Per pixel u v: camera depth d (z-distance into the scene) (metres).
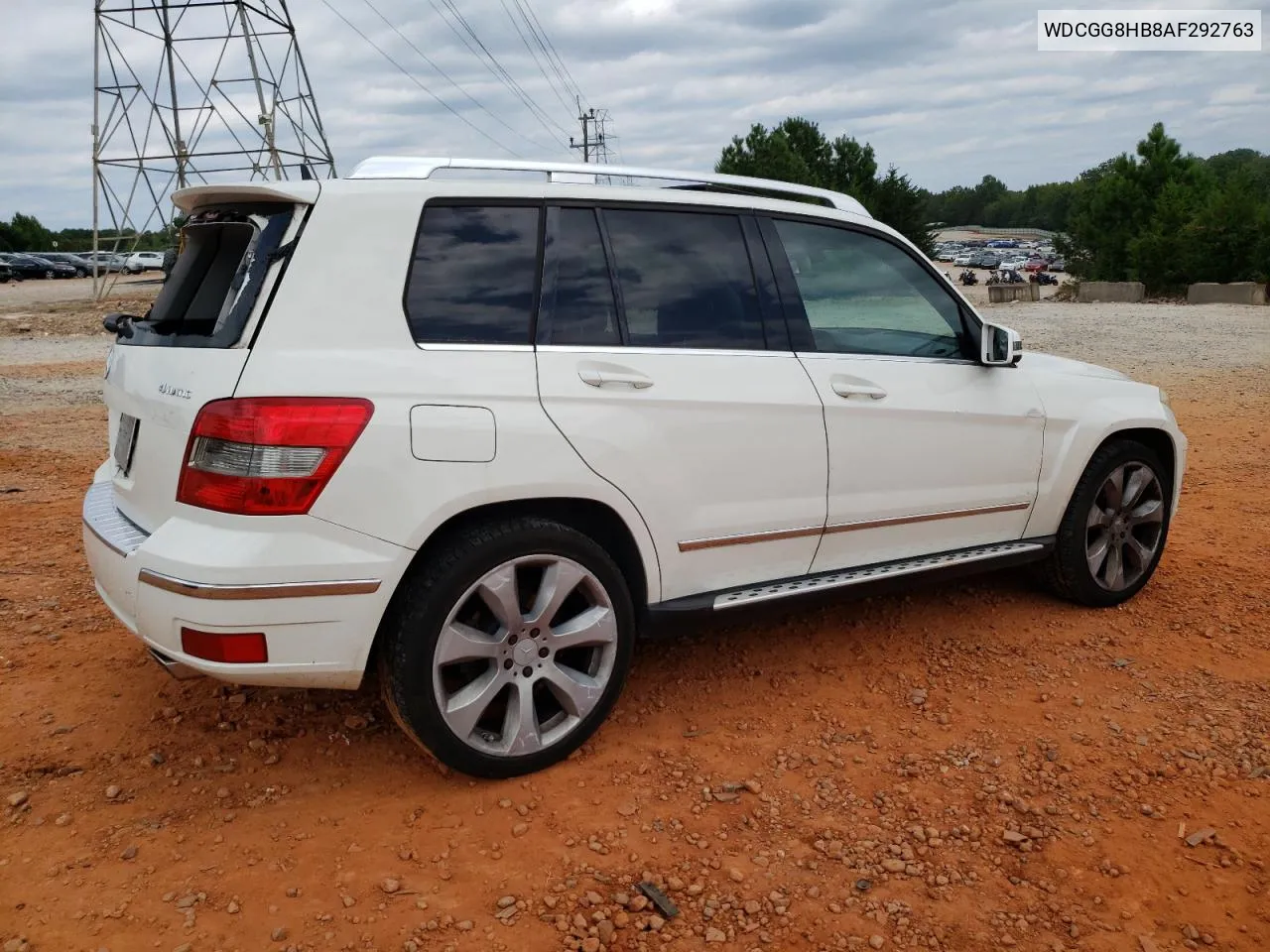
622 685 3.31
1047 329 20.34
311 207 2.83
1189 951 2.45
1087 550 4.58
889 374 3.84
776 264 3.69
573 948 2.42
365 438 2.72
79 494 6.92
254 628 2.67
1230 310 25.97
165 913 2.51
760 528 3.53
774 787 3.14
